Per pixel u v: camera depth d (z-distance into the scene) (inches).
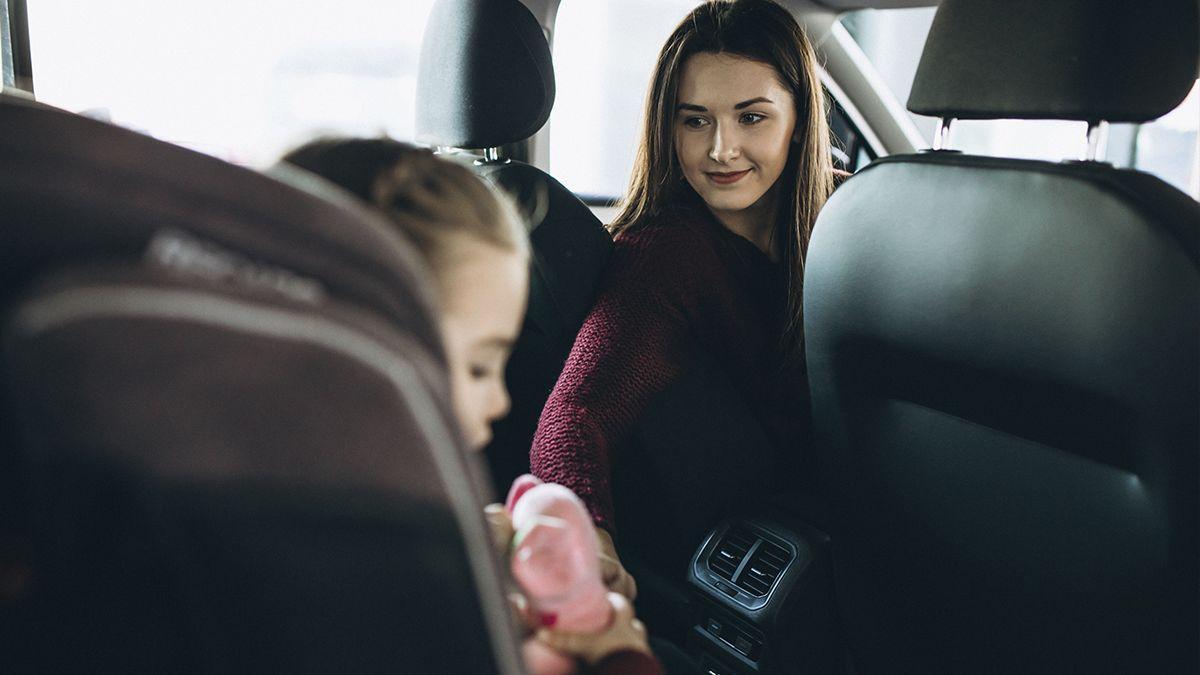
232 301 12.5
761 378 62.0
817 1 88.4
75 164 13.0
